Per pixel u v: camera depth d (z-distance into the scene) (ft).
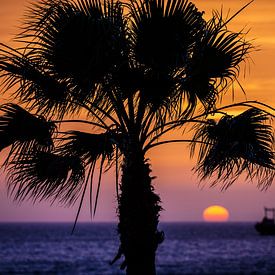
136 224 80.23
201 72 75.87
